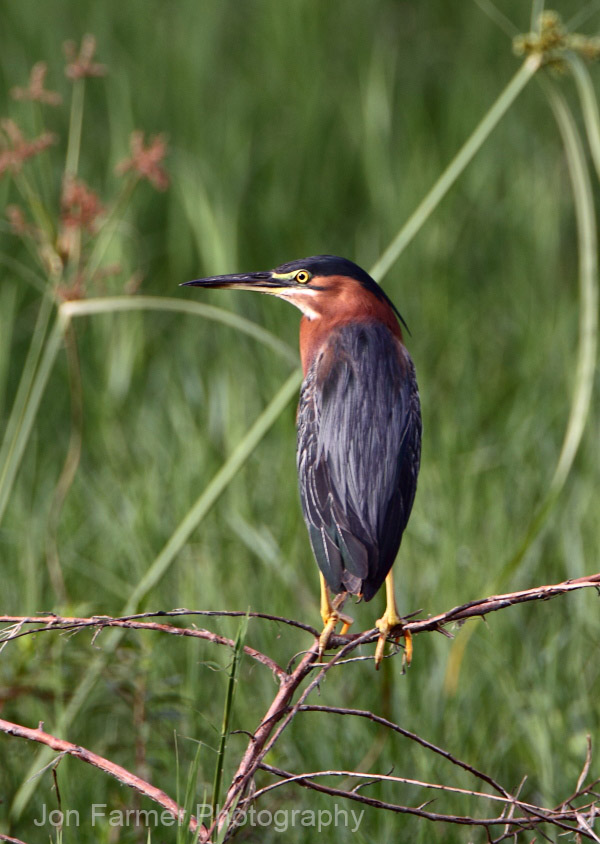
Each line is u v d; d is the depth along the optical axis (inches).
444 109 796.0
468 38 883.4
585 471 467.5
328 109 776.3
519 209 681.6
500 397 534.9
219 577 398.0
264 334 340.2
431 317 585.9
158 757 313.9
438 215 657.0
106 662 300.8
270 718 210.5
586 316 338.0
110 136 711.7
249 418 505.4
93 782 318.3
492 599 226.1
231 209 645.9
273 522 442.6
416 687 354.0
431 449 480.1
